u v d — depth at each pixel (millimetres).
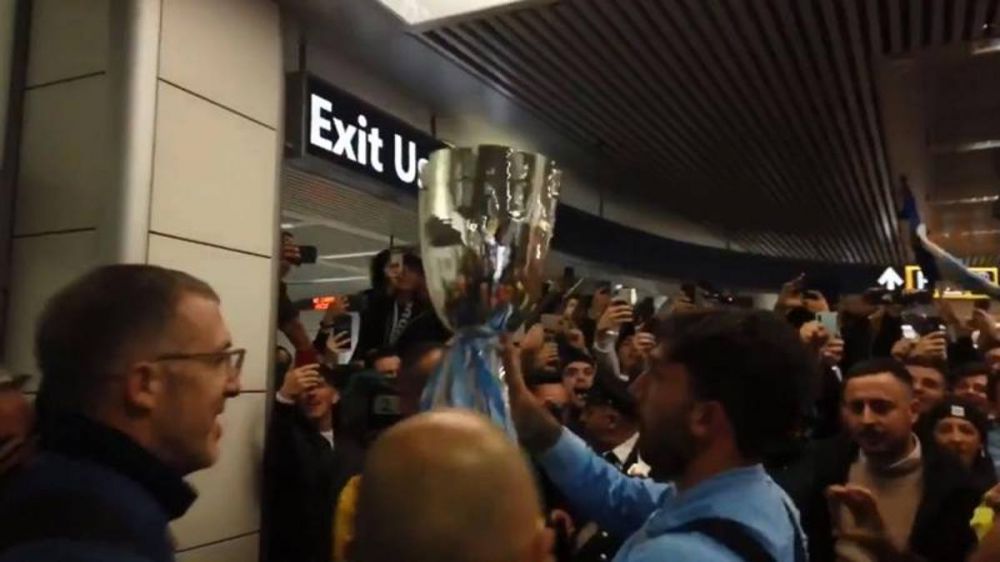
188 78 2951
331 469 2684
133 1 2773
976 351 3842
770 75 4797
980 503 1957
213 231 3025
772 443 1120
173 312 1035
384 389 2648
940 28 4062
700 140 6062
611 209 8336
